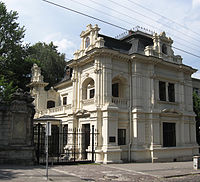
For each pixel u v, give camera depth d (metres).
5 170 15.16
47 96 36.25
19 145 18.47
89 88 26.70
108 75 23.45
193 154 28.94
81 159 23.73
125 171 16.95
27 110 19.30
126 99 24.70
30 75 40.28
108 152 21.30
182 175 15.93
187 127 28.98
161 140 25.77
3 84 26.70
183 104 28.98
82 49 27.06
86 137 24.75
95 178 13.90
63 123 29.06
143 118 24.47
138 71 25.17
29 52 39.03
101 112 22.70
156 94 26.30
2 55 32.97
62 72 49.34
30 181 11.98
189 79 31.03
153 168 18.86
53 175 14.07
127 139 24.03
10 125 18.59
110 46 25.58
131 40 28.02
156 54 27.36
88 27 26.41
